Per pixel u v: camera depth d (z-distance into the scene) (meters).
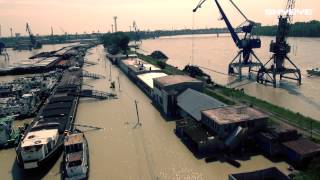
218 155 53.25
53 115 70.06
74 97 89.62
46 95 100.06
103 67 174.50
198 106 69.00
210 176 46.62
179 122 65.44
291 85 112.56
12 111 81.31
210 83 107.12
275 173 40.47
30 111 82.06
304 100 90.75
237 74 137.25
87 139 63.97
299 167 47.16
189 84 81.12
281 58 114.44
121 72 153.75
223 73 141.12
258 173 40.22
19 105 83.62
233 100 83.44
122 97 99.31
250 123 55.16
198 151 54.38
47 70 159.50
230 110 61.19
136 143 60.56
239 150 53.88
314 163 44.75
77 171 47.34
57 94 94.12
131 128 69.12
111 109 85.69
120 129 68.88
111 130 68.62
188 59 198.12
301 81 118.88
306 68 144.12
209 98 71.00
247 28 132.50
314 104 86.06
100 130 68.94
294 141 51.50
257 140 54.62
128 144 60.34
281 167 47.81
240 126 54.12
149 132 66.06
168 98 75.94
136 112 81.44
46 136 54.47
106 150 58.12
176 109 76.88
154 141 61.03
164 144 59.28
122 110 84.12
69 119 68.88
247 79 127.00
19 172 52.06
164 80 86.56
